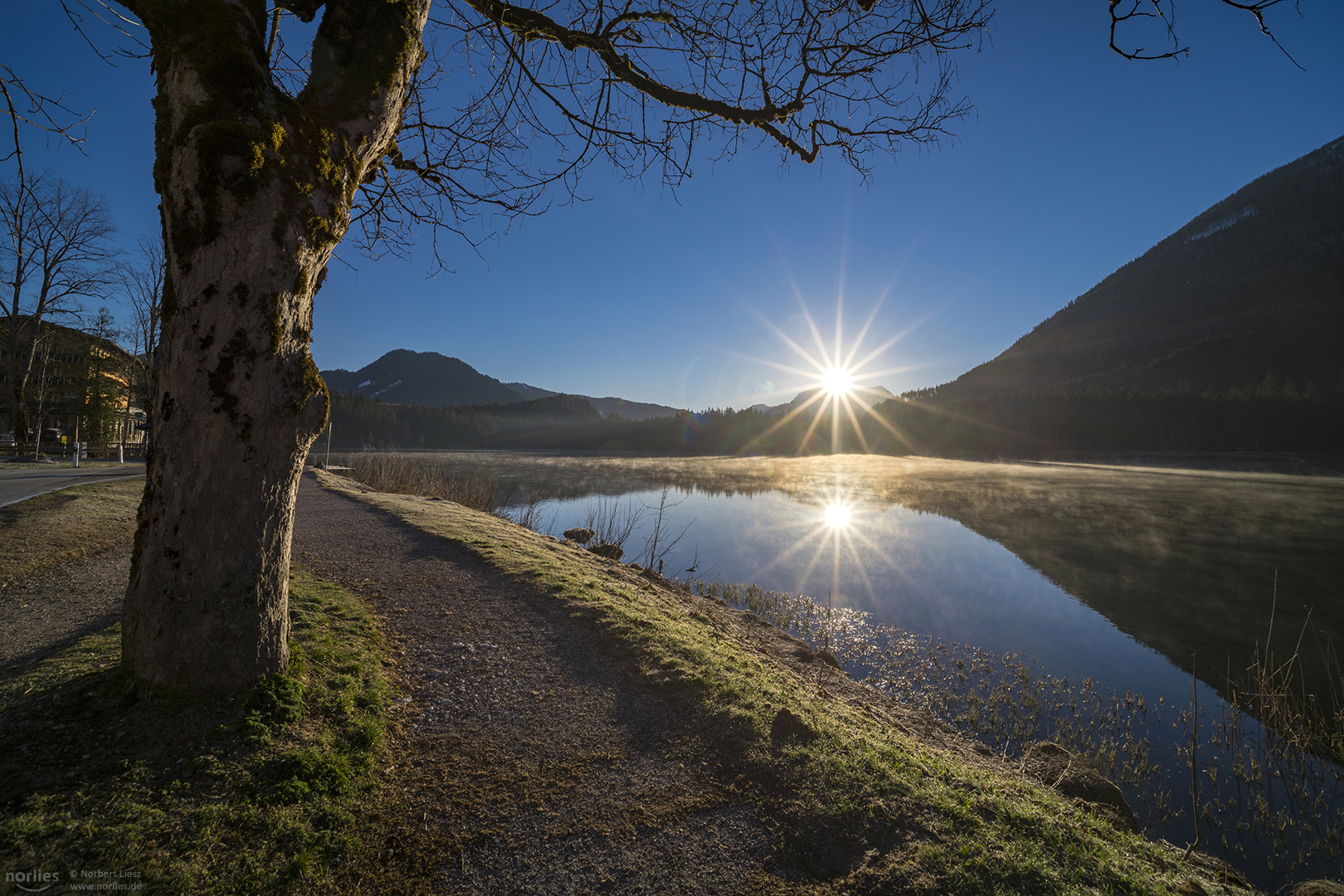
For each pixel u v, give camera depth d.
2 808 2.38
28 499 10.40
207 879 2.29
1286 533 19.22
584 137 4.65
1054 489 34.03
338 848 2.58
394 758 3.34
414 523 10.34
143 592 3.06
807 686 5.61
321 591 5.91
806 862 2.73
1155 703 7.38
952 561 15.24
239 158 2.73
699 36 4.58
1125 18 3.58
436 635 5.24
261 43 3.07
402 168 4.52
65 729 2.87
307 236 3.05
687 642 5.27
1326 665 8.71
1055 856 2.87
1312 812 5.10
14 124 3.05
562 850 2.74
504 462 62.06
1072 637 9.78
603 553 12.25
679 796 3.17
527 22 4.02
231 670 3.14
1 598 5.66
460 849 2.71
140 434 37.31
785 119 4.86
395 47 3.39
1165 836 4.82
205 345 2.90
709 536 18.48
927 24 4.19
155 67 2.98
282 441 3.17
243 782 2.74
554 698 4.21
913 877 2.61
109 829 2.38
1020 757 5.80
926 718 6.38
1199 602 11.78
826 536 18.56
